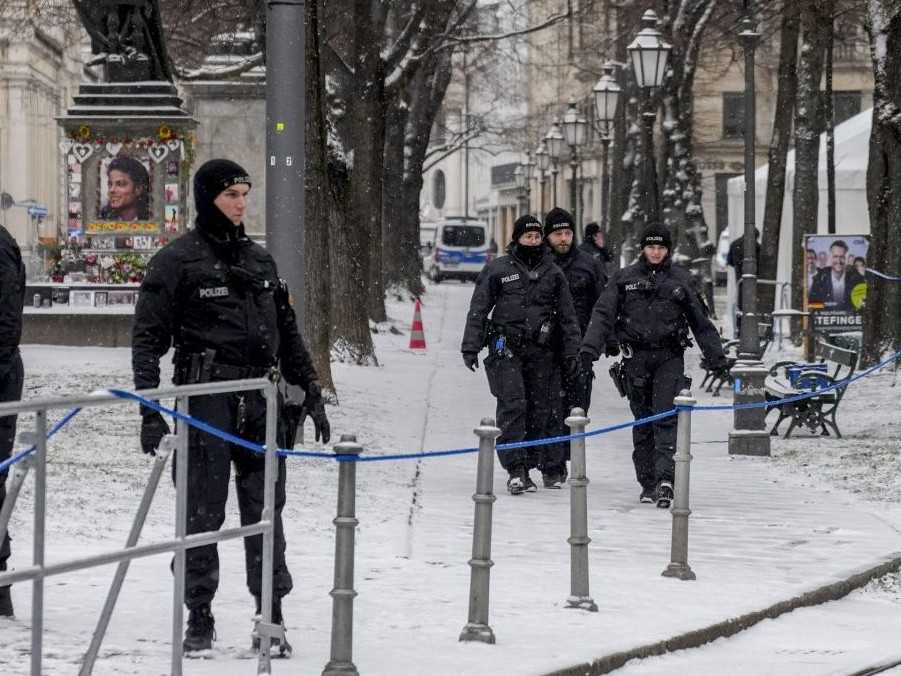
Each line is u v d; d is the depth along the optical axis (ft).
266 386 30.86
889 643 39.78
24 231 349.00
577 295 69.87
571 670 34.12
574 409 41.01
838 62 351.87
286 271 70.85
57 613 37.70
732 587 44.80
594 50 233.35
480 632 36.60
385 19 135.13
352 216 124.47
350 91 135.33
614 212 175.94
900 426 87.92
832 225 151.64
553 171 261.65
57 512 50.57
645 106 164.04
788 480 68.49
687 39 184.03
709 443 82.58
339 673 31.81
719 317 204.54
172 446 28.60
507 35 143.84
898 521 57.36
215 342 33.12
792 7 134.21
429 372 119.85
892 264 111.55
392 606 40.45
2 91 351.25
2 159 352.49
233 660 33.35
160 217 119.55
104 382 91.86
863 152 162.50
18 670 31.17
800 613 43.50
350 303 120.88
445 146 303.68
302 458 69.15
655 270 60.80
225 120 148.05
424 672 33.17
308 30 94.53
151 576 42.78
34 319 114.52
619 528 55.21
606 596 42.88
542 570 46.42
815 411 84.38
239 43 146.41
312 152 93.25
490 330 63.82
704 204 369.91
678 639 38.19
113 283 117.50
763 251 142.82
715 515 58.39
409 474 67.36
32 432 25.45
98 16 121.60
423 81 232.73
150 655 33.53
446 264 368.89
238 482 33.60
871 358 112.06
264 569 31.55
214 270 33.17
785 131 144.36
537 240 63.67
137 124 119.14
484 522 36.76
